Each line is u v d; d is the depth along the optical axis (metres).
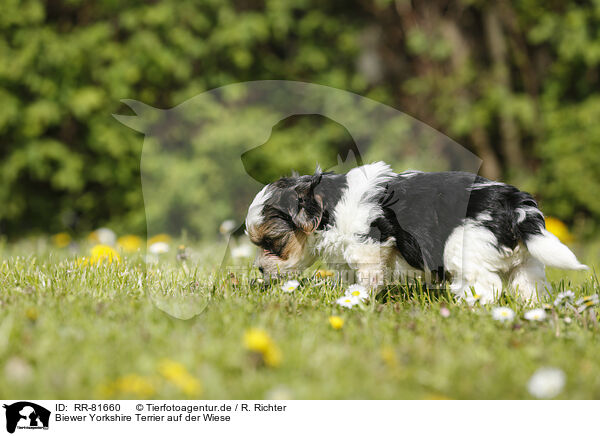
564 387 2.85
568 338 3.57
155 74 11.16
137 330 3.40
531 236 4.41
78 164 11.11
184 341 3.20
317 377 2.83
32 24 10.73
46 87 10.79
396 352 3.13
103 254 5.97
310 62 11.66
